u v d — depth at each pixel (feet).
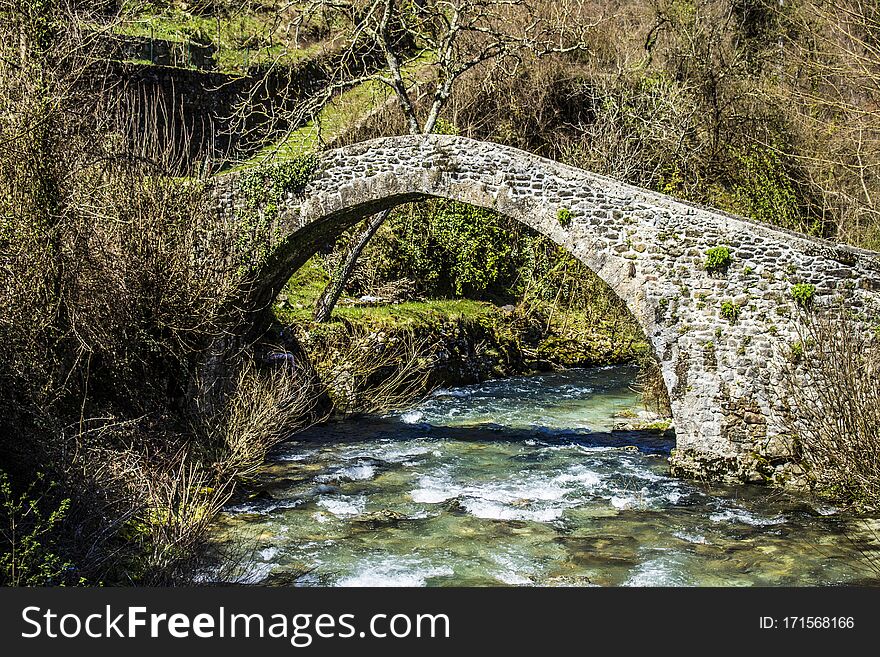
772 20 84.69
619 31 88.38
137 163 39.47
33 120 33.12
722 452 40.81
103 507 28.48
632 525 35.27
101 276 36.40
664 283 41.04
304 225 47.16
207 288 41.27
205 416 39.78
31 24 34.24
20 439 29.27
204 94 75.72
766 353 39.65
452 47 63.57
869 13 64.54
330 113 82.07
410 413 57.47
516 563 31.09
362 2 63.62
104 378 37.35
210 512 32.73
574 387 67.92
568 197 42.06
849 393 33.81
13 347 31.89
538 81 84.79
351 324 59.06
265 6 91.25
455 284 80.84
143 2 80.59
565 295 83.05
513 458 46.06
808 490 39.09
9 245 33.01
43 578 23.34
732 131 78.95
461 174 43.80
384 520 35.73
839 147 70.54
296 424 46.29
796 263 38.91
